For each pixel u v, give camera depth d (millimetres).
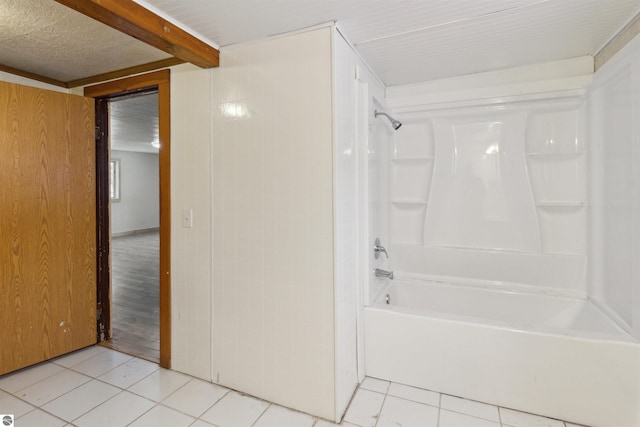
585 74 2178
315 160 1738
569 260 2365
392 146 2883
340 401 1750
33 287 2254
